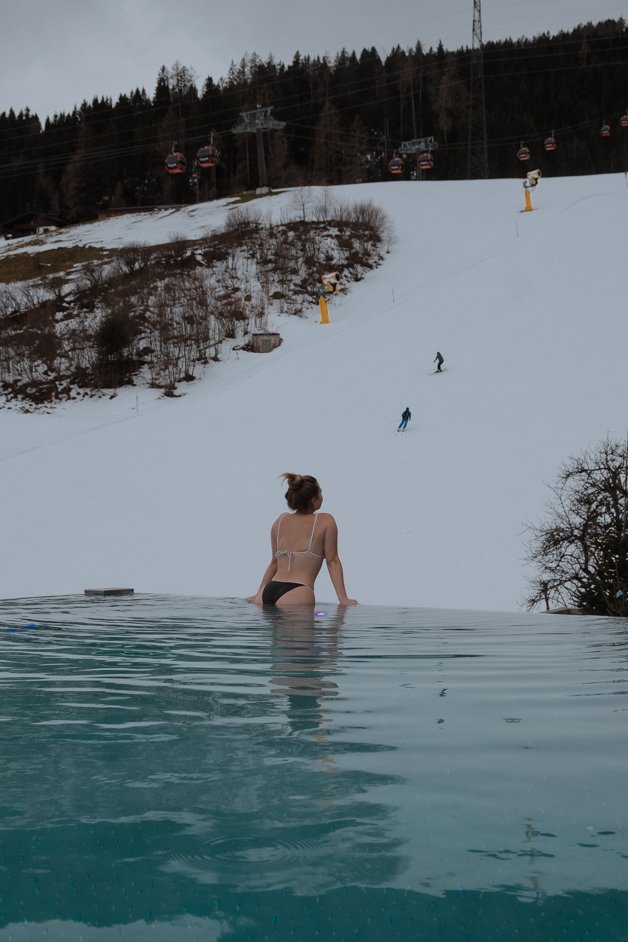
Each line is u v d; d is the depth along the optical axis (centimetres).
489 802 141
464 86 11369
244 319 5081
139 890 104
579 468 1766
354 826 128
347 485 2484
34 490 2698
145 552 2120
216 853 116
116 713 224
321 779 155
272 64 12469
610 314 3797
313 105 11981
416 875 108
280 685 272
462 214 6644
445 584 1822
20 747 182
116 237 7231
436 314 4331
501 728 203
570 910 98
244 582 1883
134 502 2516
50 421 4022
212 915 97
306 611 614
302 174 10856
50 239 7662
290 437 2988
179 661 335
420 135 11625
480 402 3056
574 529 1641
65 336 5044
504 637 435
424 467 2534
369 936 92
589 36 11825
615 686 267
